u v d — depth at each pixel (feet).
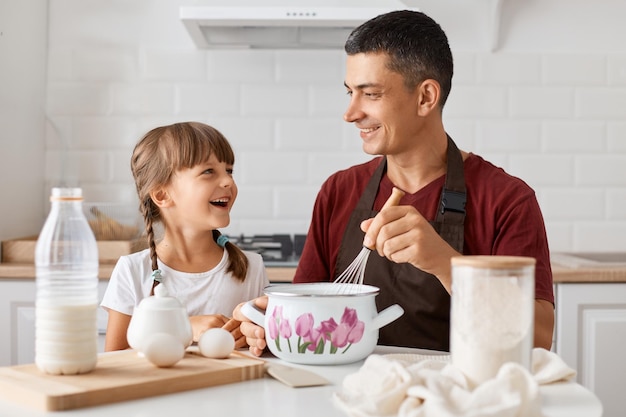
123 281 5.41
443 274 4.12
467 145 9.57
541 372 3.42
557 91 9.55
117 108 9.60
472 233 5.18
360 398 3.09
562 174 9.60
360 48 4.98
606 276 7.63
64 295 3.40
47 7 9.59
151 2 9.59
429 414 2.86
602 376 7.67
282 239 9.11
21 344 7.79
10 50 8.65
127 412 3.03
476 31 9.51
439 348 5.07
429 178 5.34
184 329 3.71
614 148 9.57
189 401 3.20
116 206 8.53
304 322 3.82
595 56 9.53
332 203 5.65
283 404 3.15
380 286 5.13
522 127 9.56
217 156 5.54
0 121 8.41
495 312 3.18
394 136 5.06
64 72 9.60
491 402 2.90
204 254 5.66
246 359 3.75
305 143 9.61
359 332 3.84
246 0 8.27
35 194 9.43
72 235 3.46
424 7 9.50
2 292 7.79
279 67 9.57
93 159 9.61
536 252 5.02
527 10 9.50
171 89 9.59
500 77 9.54
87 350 3.42
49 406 3.04
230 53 9.57
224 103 9.59
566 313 7.65
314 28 9.10
